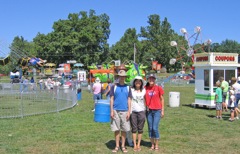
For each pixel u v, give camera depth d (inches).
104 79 1222.3
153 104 295.0
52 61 2896.2
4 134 374.6
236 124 447.5
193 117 521.0
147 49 3582.7
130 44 3545.8
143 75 1053.2
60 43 2736.2
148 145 318.3
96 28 2898.6
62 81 1412.4
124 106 285.4
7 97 673.0
